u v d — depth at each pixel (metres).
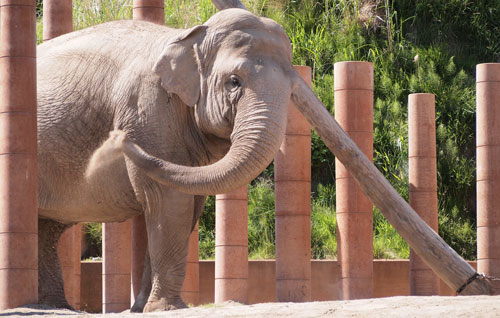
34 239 10.41
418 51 22.17
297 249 13.08
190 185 10.05
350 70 13.21
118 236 14.59
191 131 11.21
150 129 11.04
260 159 10.27
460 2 23.28
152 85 11.15
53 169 11.70
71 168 11.61
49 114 11.71
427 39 22.91
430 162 13.76
